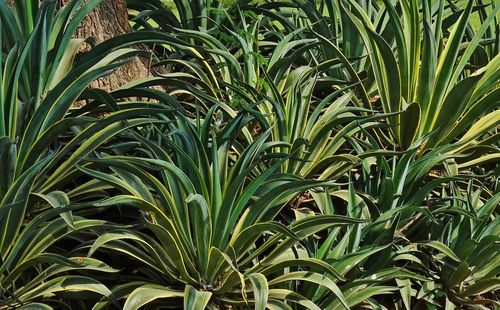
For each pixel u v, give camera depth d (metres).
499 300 4.71
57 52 4.21
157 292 3.71
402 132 5.03
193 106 5.07
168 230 3.72
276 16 6.06
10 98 3.80
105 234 3.59
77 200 4.05
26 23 4.35
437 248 4.39
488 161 5.07
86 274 4.02
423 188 4.52
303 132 4.69
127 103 4.22
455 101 4.88
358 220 3.83
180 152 3.80
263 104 4.90
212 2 6.17
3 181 3.72
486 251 4.44
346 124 5.08
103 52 4.25
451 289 4.53
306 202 4.66
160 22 6.28
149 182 3.81
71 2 4.38
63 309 3.91
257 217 3.91
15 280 3.85
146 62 5.46
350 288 4.14
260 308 3.58
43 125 3.85
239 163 3.93
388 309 4.50
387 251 4.23
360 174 4.90
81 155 3.80
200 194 3.82
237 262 3.95
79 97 4.12
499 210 5.00
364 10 5.90
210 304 3.88
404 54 5.01
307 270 4.18
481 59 5.85
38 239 3.73
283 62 5.20
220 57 5.59
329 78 5.24
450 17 6.11
